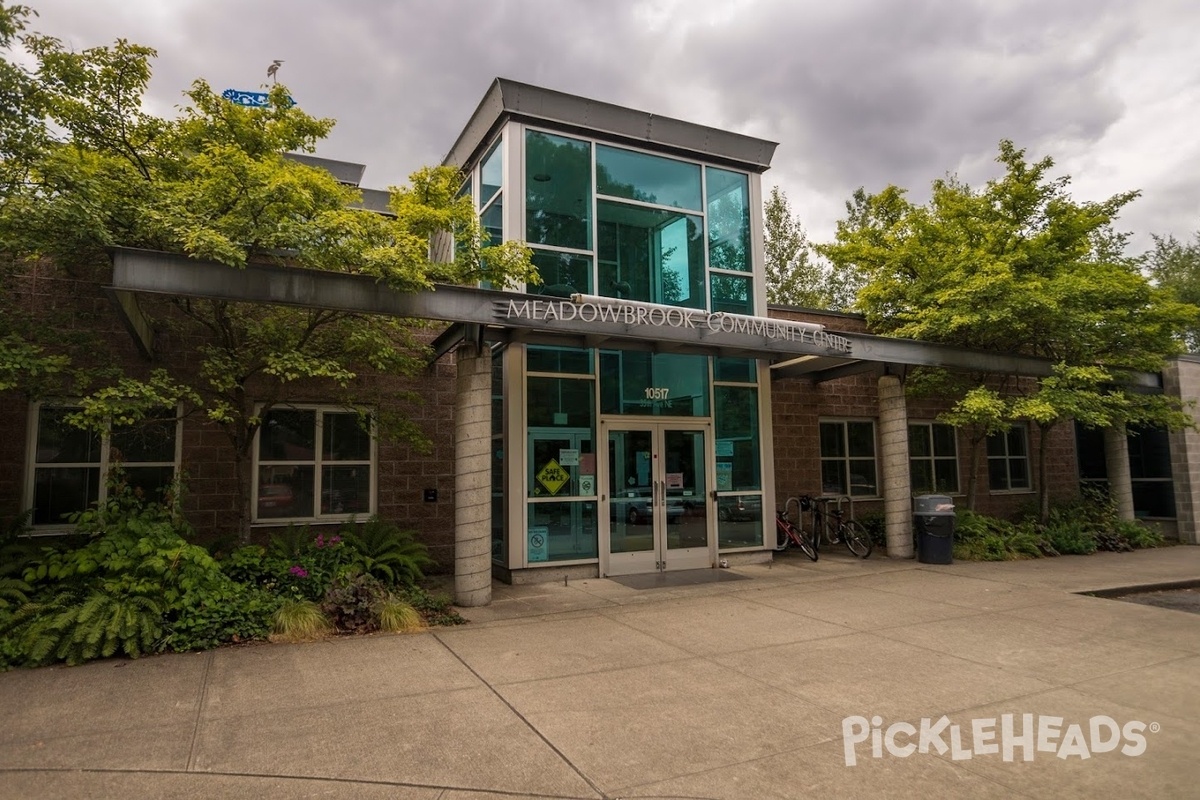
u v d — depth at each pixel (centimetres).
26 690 552
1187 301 2844
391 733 475
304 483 1047
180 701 530
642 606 873
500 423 1084
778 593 955
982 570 1141
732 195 1255
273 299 720
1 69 673
